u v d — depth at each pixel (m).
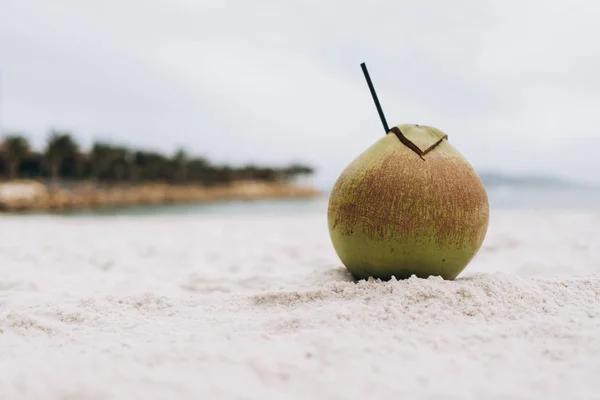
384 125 0.78
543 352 0.59
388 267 0.72
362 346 0.59
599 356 0.58
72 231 1.84
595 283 0.74
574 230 1.48
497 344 0.60
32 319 0.70
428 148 0.72
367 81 0.79
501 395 0.53
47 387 0.54
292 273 0.92
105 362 0.57
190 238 1.60
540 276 0.87
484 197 0.73
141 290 0.84
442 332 0.62
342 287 0.72
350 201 0.73
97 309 0.74
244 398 0.53
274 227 2.05
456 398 0.53
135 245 1.36
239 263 1.06
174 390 0.54
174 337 0.63
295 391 0.54
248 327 0.65
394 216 0.70
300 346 0.59
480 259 1.07
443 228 0.70
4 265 1.02
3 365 0.59
